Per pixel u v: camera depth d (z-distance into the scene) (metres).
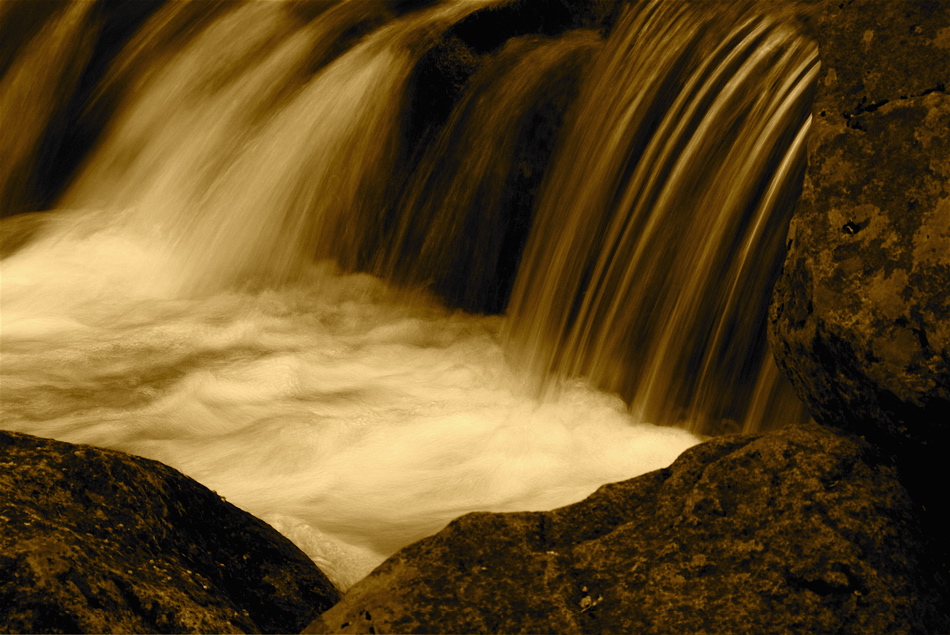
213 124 11.28
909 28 2.48
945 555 2.27
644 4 8.36
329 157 10.18
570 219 8.01
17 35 13.25
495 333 8.45
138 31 12.69
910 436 2.34
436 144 9.58
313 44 11.17
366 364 8.05
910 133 2.39
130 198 11.50
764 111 6.58
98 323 8.87
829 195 2.49
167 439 6.54
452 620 2.15
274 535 3.21
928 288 2.26
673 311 6.74
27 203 12.38
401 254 9.61
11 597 2.18
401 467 6.08
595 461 6.21
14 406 6.96
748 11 7.35
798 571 2.15
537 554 2.32
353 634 2.14
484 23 9.73
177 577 2.60
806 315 2.49
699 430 6.41
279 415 6.86
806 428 2.49
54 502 2.60
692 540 2.29
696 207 6.79
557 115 8.62
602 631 2.11
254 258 10.19
